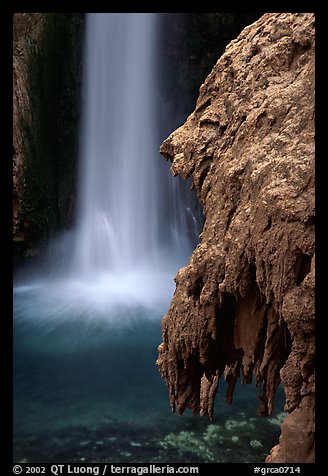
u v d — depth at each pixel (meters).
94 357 12.34
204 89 4.43
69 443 8.24
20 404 9.71
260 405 4.26
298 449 2.79
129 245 23.53
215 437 8.39
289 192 2.88
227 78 4.07
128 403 9.80
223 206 3.54
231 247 3.30
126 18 22.45
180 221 25.34
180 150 4.34
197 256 3.62
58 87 19.69
